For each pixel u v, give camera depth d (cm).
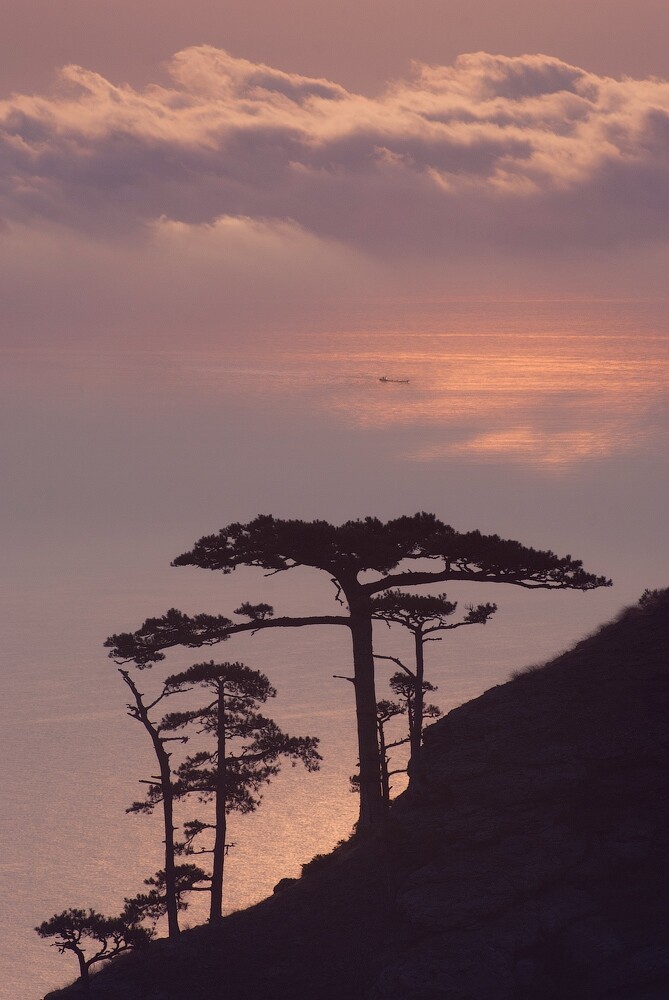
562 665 10088
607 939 7388
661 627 10175
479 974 7238
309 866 10394
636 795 8438
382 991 7306
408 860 8638
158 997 7931
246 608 11269
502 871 8044
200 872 10819
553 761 8788
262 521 10825
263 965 8081
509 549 10544
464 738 9431
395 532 10806
